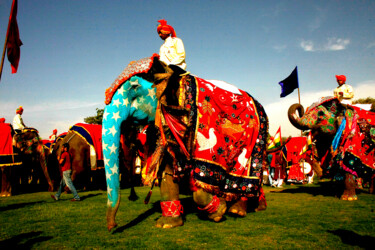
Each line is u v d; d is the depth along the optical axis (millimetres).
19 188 12977
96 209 6285
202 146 4758
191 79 5016
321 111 7820
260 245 3648
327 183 13781
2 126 9836
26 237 4023
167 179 4758
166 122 4625
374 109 9258
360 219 5043
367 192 9523
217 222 4980
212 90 5184
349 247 3531
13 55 4742
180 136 4645
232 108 5402
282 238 3943
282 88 8477
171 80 4688
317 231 4277
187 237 4027
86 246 3627
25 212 5938
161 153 4621
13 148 10289
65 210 6152
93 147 10461
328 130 7875
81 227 4602
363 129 7848
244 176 5570
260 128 5922
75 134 10672
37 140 11031
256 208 6051
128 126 4945
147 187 12172
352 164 7527
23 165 11523
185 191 5438
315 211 5863
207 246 3625
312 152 8352
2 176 9828
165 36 5578
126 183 12805
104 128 4367
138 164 11102
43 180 13383
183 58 5383
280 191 10094
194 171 4727
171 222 4621
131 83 4543
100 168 10828
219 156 4938
